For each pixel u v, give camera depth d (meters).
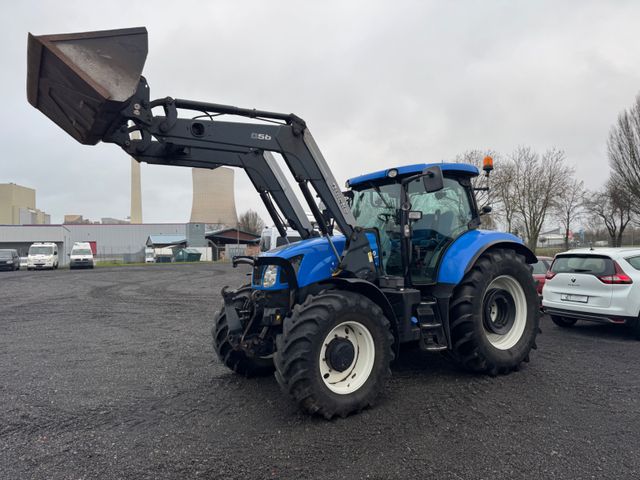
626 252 7.33
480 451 3.14
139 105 3.66
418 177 4.64
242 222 77.69
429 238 5.15
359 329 3.99
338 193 4.44
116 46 3.44
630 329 7.71
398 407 4.00
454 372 5.09
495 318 5.29
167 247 52.91
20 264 36.53
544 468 2.90
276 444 3.28
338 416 3.75
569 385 4.61
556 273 7.94
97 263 45.31
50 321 9.15
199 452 3.17
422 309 4.74
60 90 3.48
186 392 4.51
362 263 4.50
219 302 12.31
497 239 5.27
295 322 3.73
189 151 4.19
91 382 4.88
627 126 21.16
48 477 2.85
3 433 3.54
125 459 3.08
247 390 4.55
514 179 25.64
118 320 9.23
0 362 5.80
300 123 4.32
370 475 2.83
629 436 3.38
